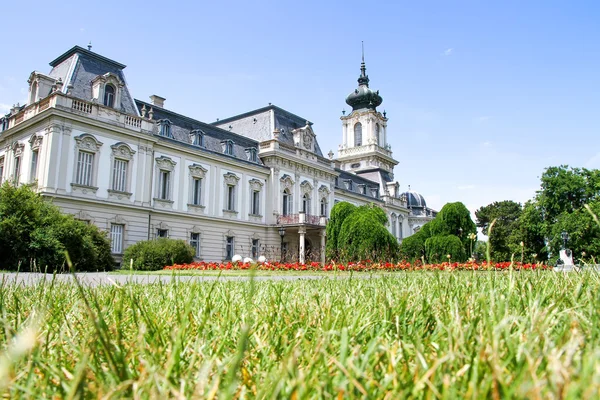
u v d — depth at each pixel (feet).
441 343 4.82
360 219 81.76
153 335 5.42
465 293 8.20
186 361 4.68
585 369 2.41
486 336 4.35
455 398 3.02
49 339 5.76
